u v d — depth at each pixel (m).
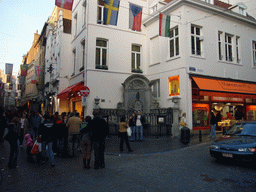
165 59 15.42
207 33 14.98
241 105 17.08
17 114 10.38
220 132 14.76
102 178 5.09
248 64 17.53
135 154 8.14
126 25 16.73
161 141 11.43
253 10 20.12
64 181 4.91
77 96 16.78
